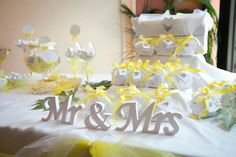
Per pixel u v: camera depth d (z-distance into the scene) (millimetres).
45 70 1224
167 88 729
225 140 538
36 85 1094
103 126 622
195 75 854
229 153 481
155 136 575
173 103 697
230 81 737
